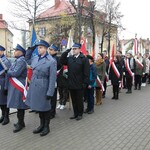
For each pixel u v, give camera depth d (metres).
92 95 8.73
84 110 9.12
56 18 38.97
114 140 6.00
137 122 7.53
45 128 6.54
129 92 13.38
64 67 8.88
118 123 7.45
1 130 6.89
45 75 6.34
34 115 8.46
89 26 29.41
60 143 5.87
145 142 5.84
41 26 40.34
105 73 10.76
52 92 6.29
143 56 16.28
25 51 7.00
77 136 6.34
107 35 34.91
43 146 5.71
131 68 13.58
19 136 6.40
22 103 6.77
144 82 16.66
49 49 8.10
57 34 30.94
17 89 6.74
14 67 6.80
